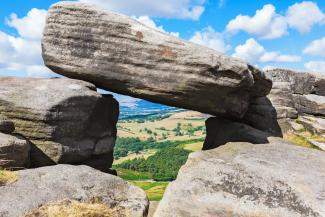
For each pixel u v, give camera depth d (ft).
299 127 110.73
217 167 66.69
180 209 57.88
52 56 81.97
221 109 84.07
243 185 61.62
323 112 114.73
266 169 65.72
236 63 78.54
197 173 65.46
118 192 63.21
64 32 81.35
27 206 53.52
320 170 67.10
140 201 62.23
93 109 76.79
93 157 81.61
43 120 68.69
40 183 59.82
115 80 80.79
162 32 80.43
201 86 77.82
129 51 79.41
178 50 77.56
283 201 57.93
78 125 74.23
